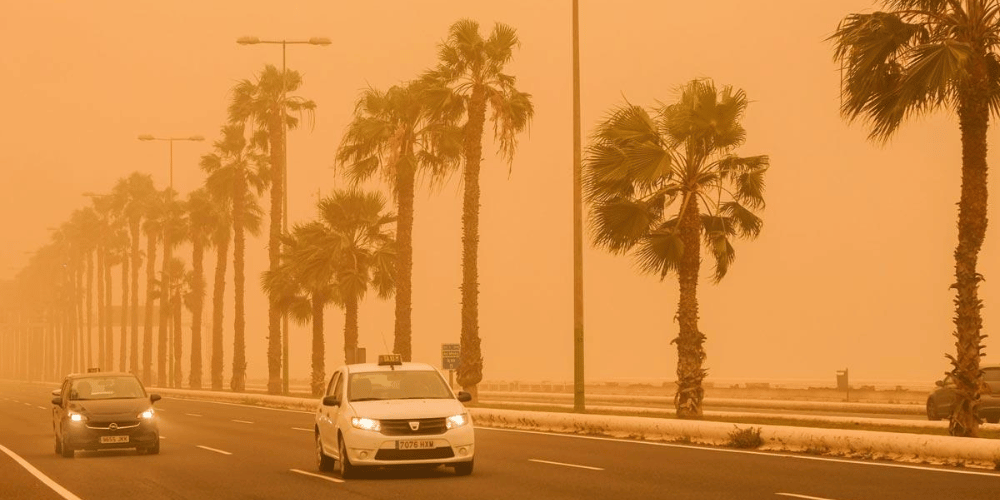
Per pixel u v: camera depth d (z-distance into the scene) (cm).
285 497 1673
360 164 5134
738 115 3133
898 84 2250
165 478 2000
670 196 3200
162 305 9950
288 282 6222
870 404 4062
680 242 3103
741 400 4653
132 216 11900
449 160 5028
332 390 2055
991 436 2261
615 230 3097
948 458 1920
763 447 2359
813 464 1994
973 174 2198
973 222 2194
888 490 1587
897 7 2295
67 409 2509
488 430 3234
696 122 3064
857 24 2277
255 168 7619
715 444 2489
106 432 2466
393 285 5794
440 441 1848
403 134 4909
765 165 3203
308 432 3359
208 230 8669
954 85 2205
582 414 3106
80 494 1770
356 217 5869
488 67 4441
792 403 4384
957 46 2123
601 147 3092
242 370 7231
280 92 7006
